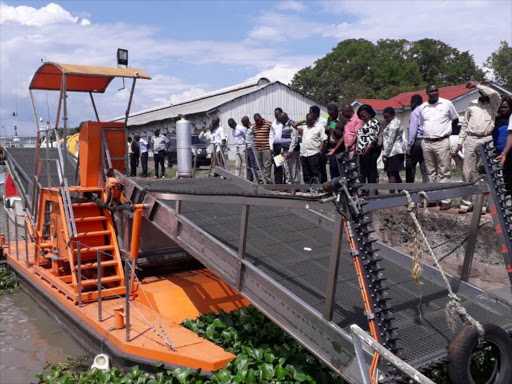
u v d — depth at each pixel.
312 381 5.00
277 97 33.62
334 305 5.07
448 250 7.95
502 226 5.16
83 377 5.77
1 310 8.82
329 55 66.50
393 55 63.09
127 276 5.92
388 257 6.67
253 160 12.13
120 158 8.47
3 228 15.62
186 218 6.66
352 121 9.88
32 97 9.20
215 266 6.08
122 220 8.17
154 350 5.54
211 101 35.78
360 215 4.29
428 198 4.76
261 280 5.38
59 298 7.80
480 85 7.80
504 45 50.47
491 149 5.35
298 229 7.29
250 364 5.28
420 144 8.84
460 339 4.25
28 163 11.79
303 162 10.76
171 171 20.06
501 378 4.48
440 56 65.50
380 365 4.19
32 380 6.21
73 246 7.98
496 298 5.52
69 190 8.12
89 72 7.91
